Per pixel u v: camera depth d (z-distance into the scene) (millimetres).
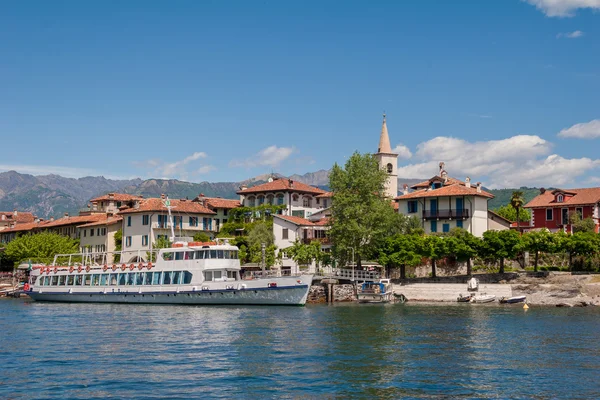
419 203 98625
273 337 43625
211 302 68688
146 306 69625
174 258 71375
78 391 28359
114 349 38906
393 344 40531
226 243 72312
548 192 102125
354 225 82562
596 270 82875
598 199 94250
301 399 27109
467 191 95188
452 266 89062
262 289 66938
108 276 76812
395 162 122438
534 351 38062
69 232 132875
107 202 141750
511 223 106375
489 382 29984
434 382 29938
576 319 55688
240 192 118562
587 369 32812
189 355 36750
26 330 48250
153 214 107688
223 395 27703
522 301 74812
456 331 46875
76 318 57281
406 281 85500
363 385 29375
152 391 28328
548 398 27297
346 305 73688
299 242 93438
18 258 118812
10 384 29609
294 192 115562
